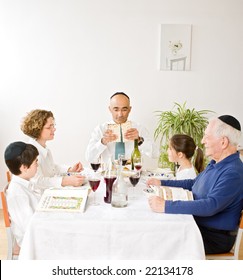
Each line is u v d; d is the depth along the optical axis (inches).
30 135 100.2
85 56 147.9
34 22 146.0
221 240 76.8
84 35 147.0
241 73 149.9
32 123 98.4
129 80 149.3
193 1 145.9
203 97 150.8
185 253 65.7
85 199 74.0
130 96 150.2
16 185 76.5
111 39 147.3
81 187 85.7
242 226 74.4
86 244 65.4
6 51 147.1
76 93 149.8
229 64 149.3
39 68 148.3
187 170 94.0
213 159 80.5
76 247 65.4
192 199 74.7
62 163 153.6
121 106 117.6
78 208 69.7
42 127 98.7
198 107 151.4
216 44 148.2
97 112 150.8
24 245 64.5
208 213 70.1
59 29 146.6
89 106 150.6
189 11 146.4
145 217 67.2
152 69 149.0
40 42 147.0
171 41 147.1
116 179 75.6
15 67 148.0
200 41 148.0
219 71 149.6
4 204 73.7
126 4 145.8
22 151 76.1
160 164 137.8
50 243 65.1
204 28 147.3
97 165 96.1
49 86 149.3
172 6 146.1
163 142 151.8
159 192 76.5
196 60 148.9
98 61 148.3
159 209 69.6
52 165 106.7
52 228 64.6
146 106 150.9
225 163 75.5
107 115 151.1
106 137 108.1
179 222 65.3
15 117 150.7
